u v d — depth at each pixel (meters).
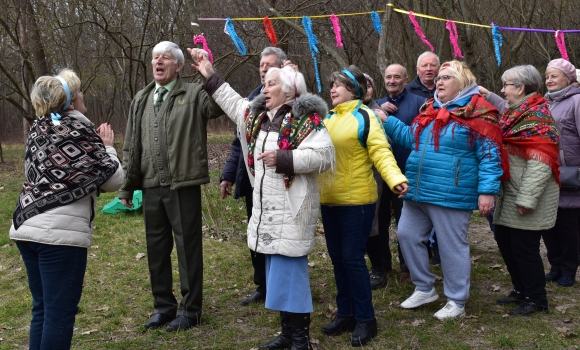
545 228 3.69
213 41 10.50
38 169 2.82
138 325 3.84
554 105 4.46
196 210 3.65
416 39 11.41
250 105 3.24
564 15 12.59
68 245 2.80
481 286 4.43
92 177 2.84
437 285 4.46
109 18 9.62
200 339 3.55
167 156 3.57
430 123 3.66
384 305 4.04
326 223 3.49
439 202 3.58
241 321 3.84
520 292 3.95
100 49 12.00
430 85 4.77
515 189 3.73
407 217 3.84
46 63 11.85
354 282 3.35
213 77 3.41
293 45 11.77
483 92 4.54
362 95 3.49
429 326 3.63
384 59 5.38
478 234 6.10
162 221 3.70
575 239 4.34
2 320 4.01
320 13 9.59
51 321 2.78
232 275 4.90
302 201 3.00
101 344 3.52
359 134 3.29
